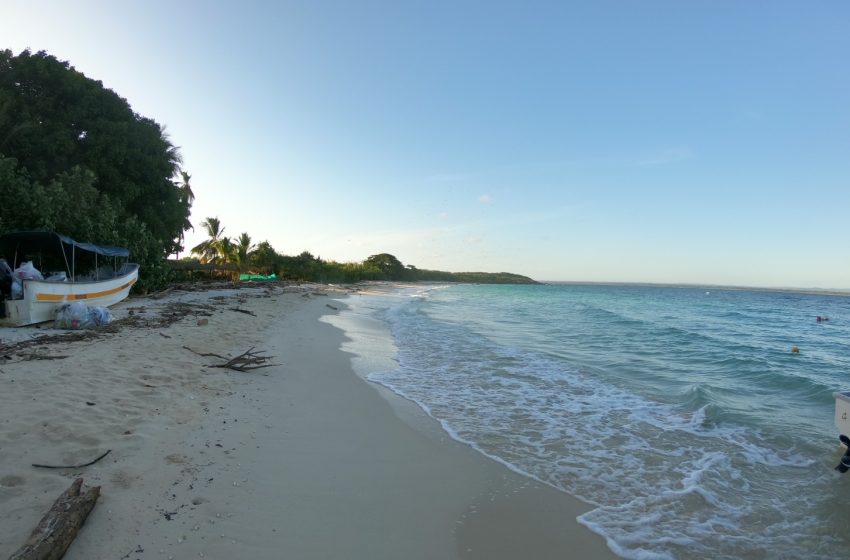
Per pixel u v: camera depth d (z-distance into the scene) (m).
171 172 26.09
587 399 8.05
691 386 9.00
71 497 3.22
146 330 10.11
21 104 20.92
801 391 9.23
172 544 3.11
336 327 16.05
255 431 5.41
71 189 16.50
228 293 23.48
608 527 4.01
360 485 4.44
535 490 4.64
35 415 4.70
